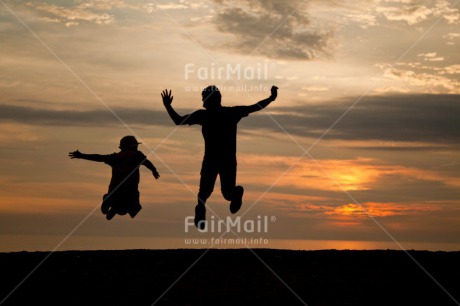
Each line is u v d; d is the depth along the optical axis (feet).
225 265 40.47
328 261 41.81
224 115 37.83
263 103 37.99
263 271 38.99
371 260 42.11
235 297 33.73
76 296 33.96
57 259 41.88
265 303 32.81
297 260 41.96
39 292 34.71
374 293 34.76
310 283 36.37
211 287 35.53
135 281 36.63
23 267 39.81
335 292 34.81
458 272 39.17
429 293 34.96
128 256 42.65
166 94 37.63
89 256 42.83
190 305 32.48
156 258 42.19
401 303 33.24
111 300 33.32
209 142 37.83
